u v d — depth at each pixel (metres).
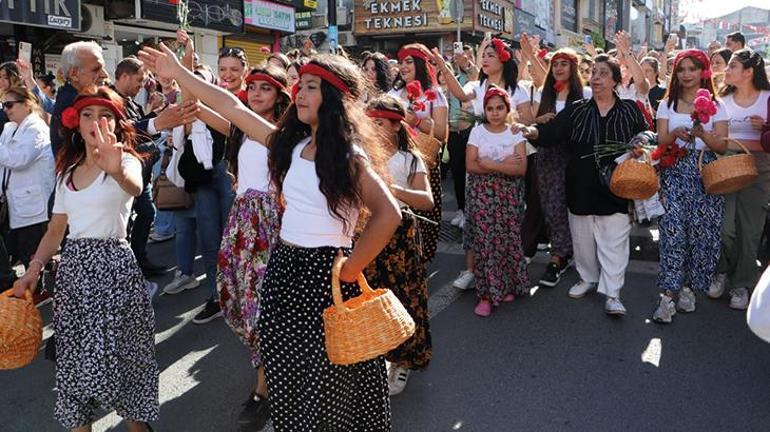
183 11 4.92
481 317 4.88
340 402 2.47
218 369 4.18
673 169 4.78
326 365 2.42
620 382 3.84
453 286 5.56
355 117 2.39
